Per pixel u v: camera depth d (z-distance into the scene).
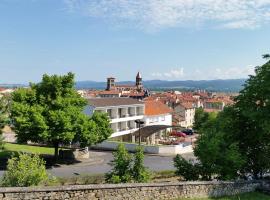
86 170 46.53
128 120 84.12
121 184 21.94
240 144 34.38
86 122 51.41
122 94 155.12
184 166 31.72
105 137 54.53
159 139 84.25
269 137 33.41
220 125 34.12
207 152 30.69
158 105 98.38
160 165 52.19
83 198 20.41
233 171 30.89
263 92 33.47
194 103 161.62
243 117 34.78
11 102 49.94
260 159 33.41
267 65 33.94
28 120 47.97
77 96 52.97
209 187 26.52
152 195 23.31
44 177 25.16
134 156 29.94
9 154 51.69
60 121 48.19
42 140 49.50
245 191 29.20
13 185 24.00
